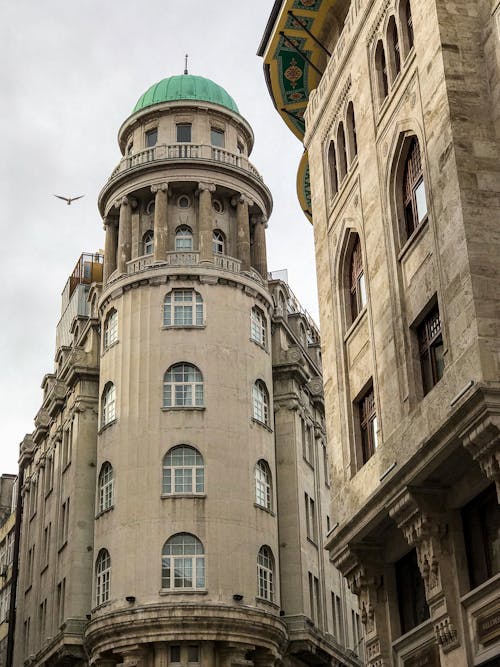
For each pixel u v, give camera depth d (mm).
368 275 27266
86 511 51094
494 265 21141
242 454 47125
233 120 55969
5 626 64750
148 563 44312
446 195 22438
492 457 19828
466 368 20703
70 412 54844
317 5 33656
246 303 50438
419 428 23000
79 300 65125
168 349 48125
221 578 44219
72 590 49344
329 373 30234
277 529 48906
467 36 23578
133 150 55375
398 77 26359
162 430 46719
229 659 43219
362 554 26266
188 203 52750
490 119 22688
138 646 43156
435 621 22016
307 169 38812
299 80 36719
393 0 27266
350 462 27922
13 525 68938
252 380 49219
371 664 26000
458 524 22406
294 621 48156
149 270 49688
